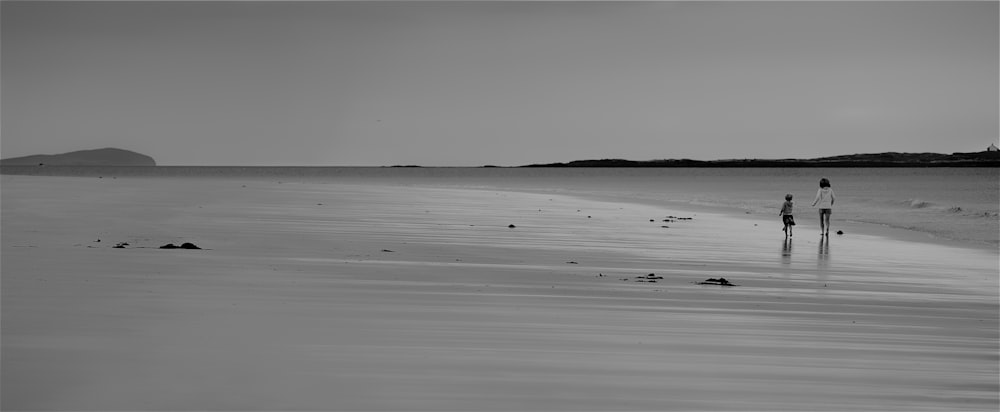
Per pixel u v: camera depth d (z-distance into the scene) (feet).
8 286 33.04
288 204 108.78
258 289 34.14
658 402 19.60
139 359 21.76
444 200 133.90
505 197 150.92
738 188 221.66
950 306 35.45
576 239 65.77
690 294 36.68
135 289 33.04
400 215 91.40
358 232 67.15
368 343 24.49
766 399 20.15
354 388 19.88
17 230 60.34
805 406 19.70
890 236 74.13
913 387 21.67
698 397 20.10
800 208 120.37
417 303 31.94
